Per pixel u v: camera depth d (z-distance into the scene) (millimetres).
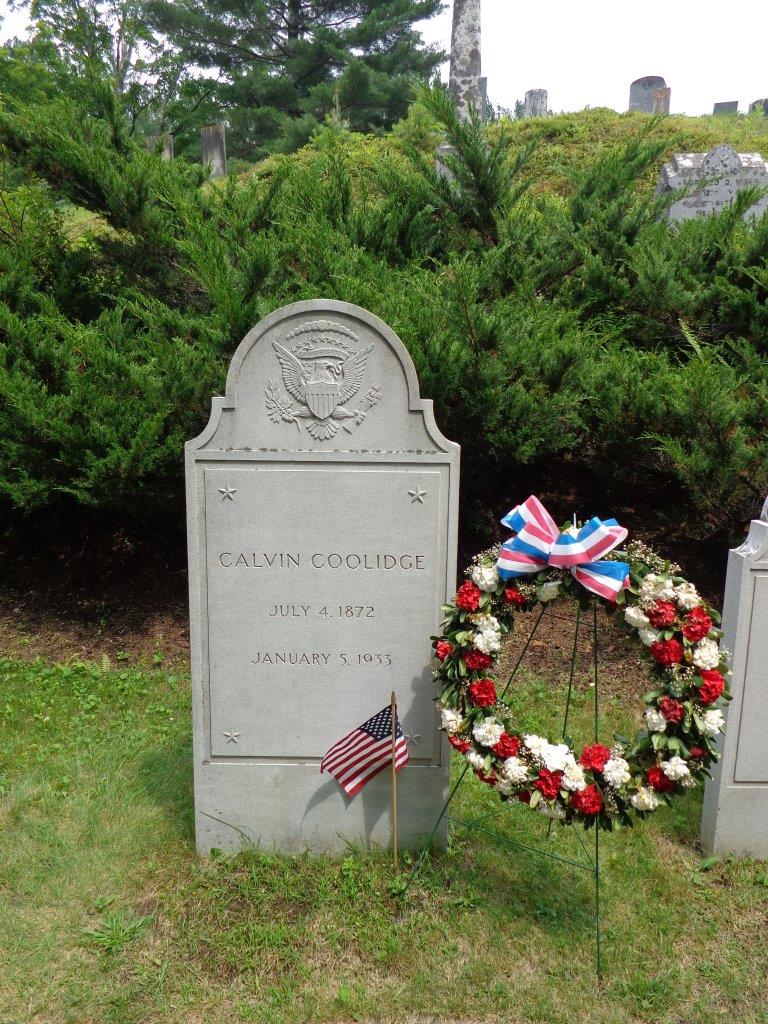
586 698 3238
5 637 3734
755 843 2428
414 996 1981
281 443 2264
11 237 4223
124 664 3551
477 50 9875
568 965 2074
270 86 17000
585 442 3895
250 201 4594
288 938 2129
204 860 2424
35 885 2283
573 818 2119
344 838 2447
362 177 5602
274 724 2398
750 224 4734
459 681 2221
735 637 2305
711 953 2117
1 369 3502
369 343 2211
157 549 4238
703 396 3236
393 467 2266
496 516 4281
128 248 4344
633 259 4246
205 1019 1926
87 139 4242
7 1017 1915
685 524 4082
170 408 3477
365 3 18547
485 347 3549
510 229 4414
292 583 2328
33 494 3566
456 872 2359
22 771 2783
